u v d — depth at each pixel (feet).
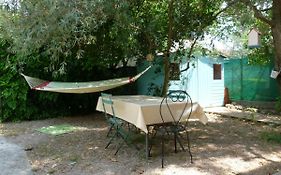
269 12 22.86
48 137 20.18
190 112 15.57
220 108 33.04
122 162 14.67
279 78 18.86
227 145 17.26
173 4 22.00
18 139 19.81
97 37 22.97
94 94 30.25
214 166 13.82
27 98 26.78
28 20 14.96
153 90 32.45
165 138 18.78
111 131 21.06
